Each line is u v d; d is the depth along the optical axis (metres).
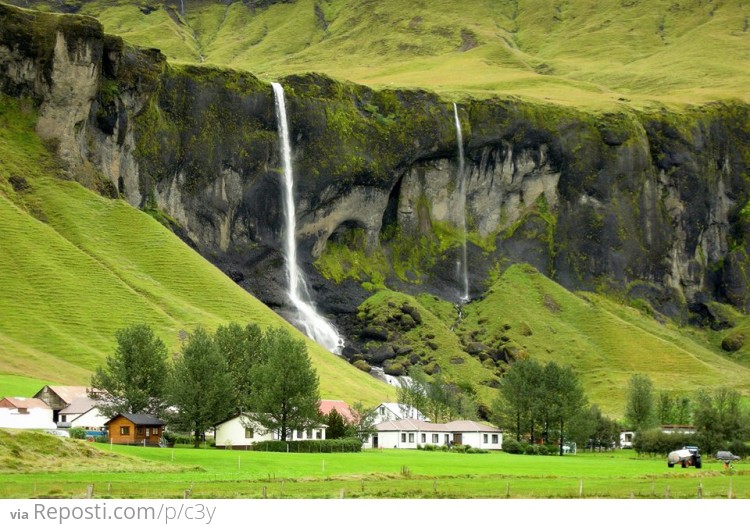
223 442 175.38
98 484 106.69
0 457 116.88
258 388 177.12
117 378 177.38
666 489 111.75
